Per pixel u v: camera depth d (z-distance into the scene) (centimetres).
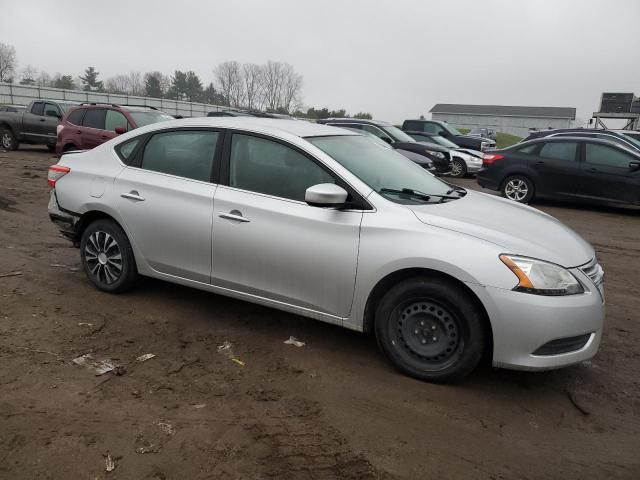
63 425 293
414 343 354
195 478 257
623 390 361
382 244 350
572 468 279
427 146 1534
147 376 351
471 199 429
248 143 414
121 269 475
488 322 334
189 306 473
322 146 403
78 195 483
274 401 327
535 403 338
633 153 1074
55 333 407
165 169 448
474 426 311
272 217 386
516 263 322
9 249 617
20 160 1568
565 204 1213
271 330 430
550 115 8869
